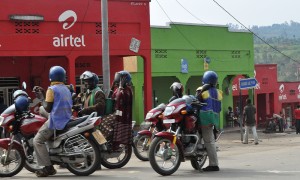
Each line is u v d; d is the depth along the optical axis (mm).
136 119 31469
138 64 31484
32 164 12133
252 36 38750
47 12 21703
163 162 11719
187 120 11516
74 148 11203
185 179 10750
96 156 11398
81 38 22547
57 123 11102
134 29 24031
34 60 24609
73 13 22328
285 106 52750
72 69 22312
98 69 26688
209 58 35250
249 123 23828
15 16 20906
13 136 11734
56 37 21922
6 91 24078
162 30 32469
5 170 11812
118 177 11258
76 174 11422
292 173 11461
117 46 23469
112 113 12891
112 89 13352
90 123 11195
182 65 33438
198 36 34688
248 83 25359
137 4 24031
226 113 39000
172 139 11227
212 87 11898
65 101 11227
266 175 11211
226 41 36750
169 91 34719
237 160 14633
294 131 40219
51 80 11352
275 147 20109
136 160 15617
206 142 11875
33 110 19531
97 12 22922
